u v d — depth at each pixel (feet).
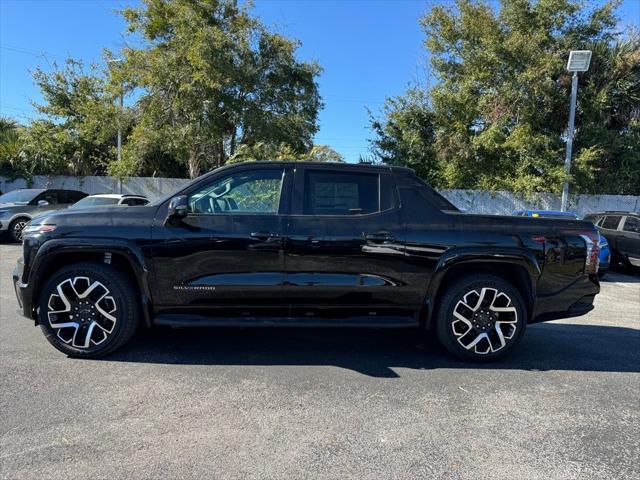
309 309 14.29
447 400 12.02
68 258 14.32
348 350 15.81
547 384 13.28
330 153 52.75
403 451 9.55
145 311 13.93
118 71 53.26
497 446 9.85
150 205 14.39
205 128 52.21
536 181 53.01
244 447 9.52
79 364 13.69
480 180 56.95
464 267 14.94
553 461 9.32
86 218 13.88
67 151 64.13
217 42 48.93
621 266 40.37
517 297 14.55
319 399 11.86
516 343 14.71
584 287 14.90
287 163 14.78
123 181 58.39
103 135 57.11
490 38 54.80
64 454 9.08
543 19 55.52
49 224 13.80
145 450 9.30
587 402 12.14
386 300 14.37
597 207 55.06
